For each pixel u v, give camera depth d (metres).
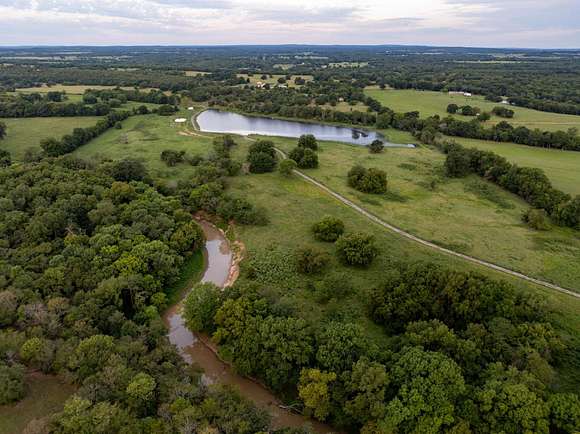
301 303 64.44
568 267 74.69
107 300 57.25
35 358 44.97
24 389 42.69
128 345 48.16
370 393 42.06
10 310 51.50
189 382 45.41
